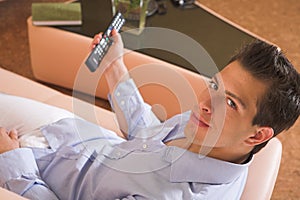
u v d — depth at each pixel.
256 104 1.23
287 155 2.34
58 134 1.62
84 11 2.45
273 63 1.23
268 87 1.22
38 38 2.35
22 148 1.47
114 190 1.36
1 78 1.94
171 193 1.28
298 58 2.87
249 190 1.49
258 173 1.53
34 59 2.43
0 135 1.53
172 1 2.51
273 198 2.15
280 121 1.24
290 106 1.23
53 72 2.44
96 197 1.42
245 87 1.23
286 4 3.24
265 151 1.60
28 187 1.40
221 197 1.33
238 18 3.13
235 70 1.26
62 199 1.51
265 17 3.14
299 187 2.20
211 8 3.19
